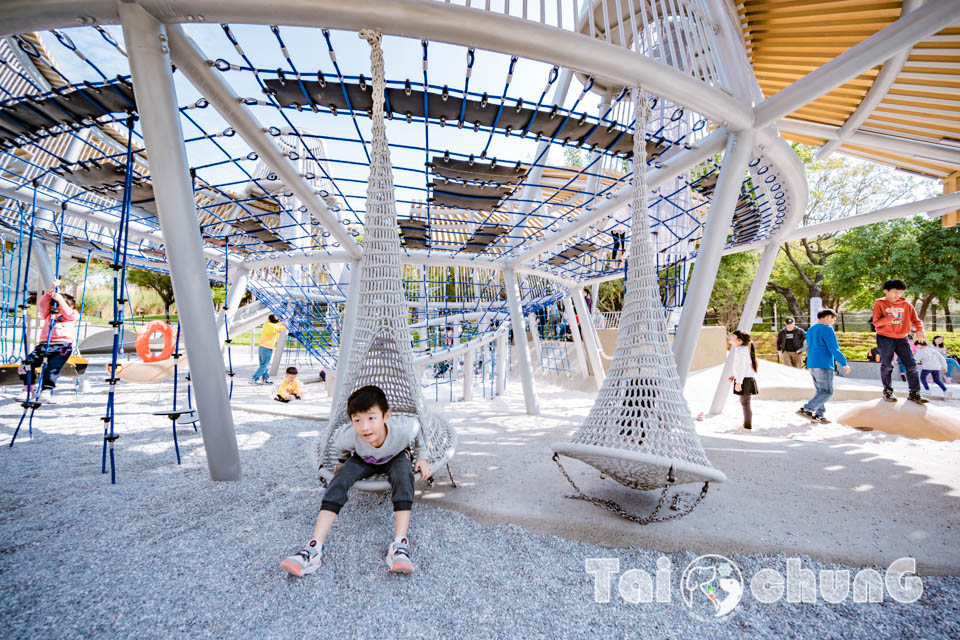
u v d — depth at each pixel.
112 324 3.45
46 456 4.21
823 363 6.02
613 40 5.87
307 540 2.54
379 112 3.07
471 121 3.49
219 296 26.62
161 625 1.82
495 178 4.22
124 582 2.11
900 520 2.68
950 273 19.17
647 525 2.61
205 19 2.73
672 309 8.04
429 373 14.59
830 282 23.50
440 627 1.84
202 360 3.33
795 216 6.28
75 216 5.74
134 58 2.76
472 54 2.96
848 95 5.29
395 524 2.52
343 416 3.18
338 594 2.05
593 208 5.38
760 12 4.69
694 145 4.17
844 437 5.12
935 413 5.27
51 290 6.11
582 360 11.74
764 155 4.55
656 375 2.82
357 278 6.29
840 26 4.52
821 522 2.65
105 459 4.00
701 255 4.09
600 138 3.78
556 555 2.43
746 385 5.62
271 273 8.93
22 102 3.32
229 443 3.51
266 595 2.03
